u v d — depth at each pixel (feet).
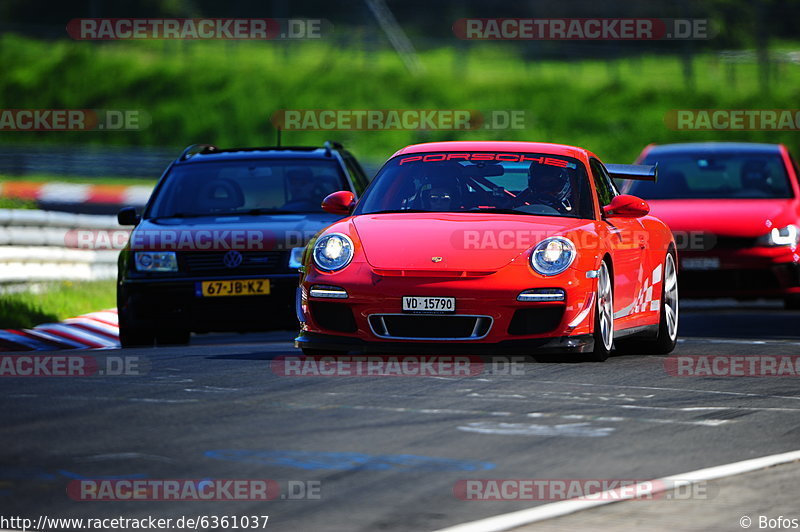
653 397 77.66
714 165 163.63
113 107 537.65
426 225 93.04
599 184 102.73
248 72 554.46
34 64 567.59
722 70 593.83
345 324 90.27
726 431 66.69
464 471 55.72
